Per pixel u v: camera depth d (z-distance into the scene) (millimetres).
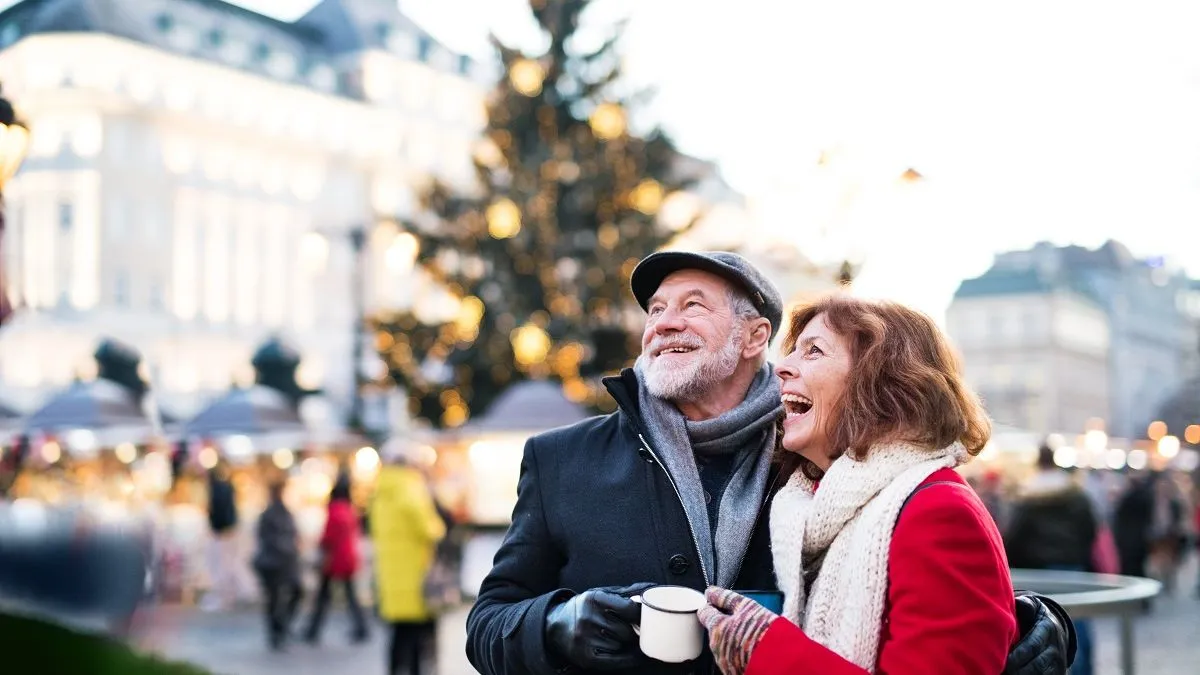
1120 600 4883
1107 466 33281
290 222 60781
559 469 2748
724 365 2684
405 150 65500
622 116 24750
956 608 2021
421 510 8250
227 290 58250
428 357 24797
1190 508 25797
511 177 24344
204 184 57750
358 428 25766
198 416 21797
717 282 2756
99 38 54906
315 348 60188
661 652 2158
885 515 2115
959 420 2219
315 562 15227
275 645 11406
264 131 60094
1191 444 39312
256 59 60562
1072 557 8609
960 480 2166
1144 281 93250
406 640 8320
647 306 2916
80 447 21219
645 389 2752
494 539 21266
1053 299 78312
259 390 22141
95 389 20516
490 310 24062
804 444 2324
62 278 53938
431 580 8266
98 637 5289
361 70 64000
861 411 2217
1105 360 86188
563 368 23906
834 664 2037
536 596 2721
